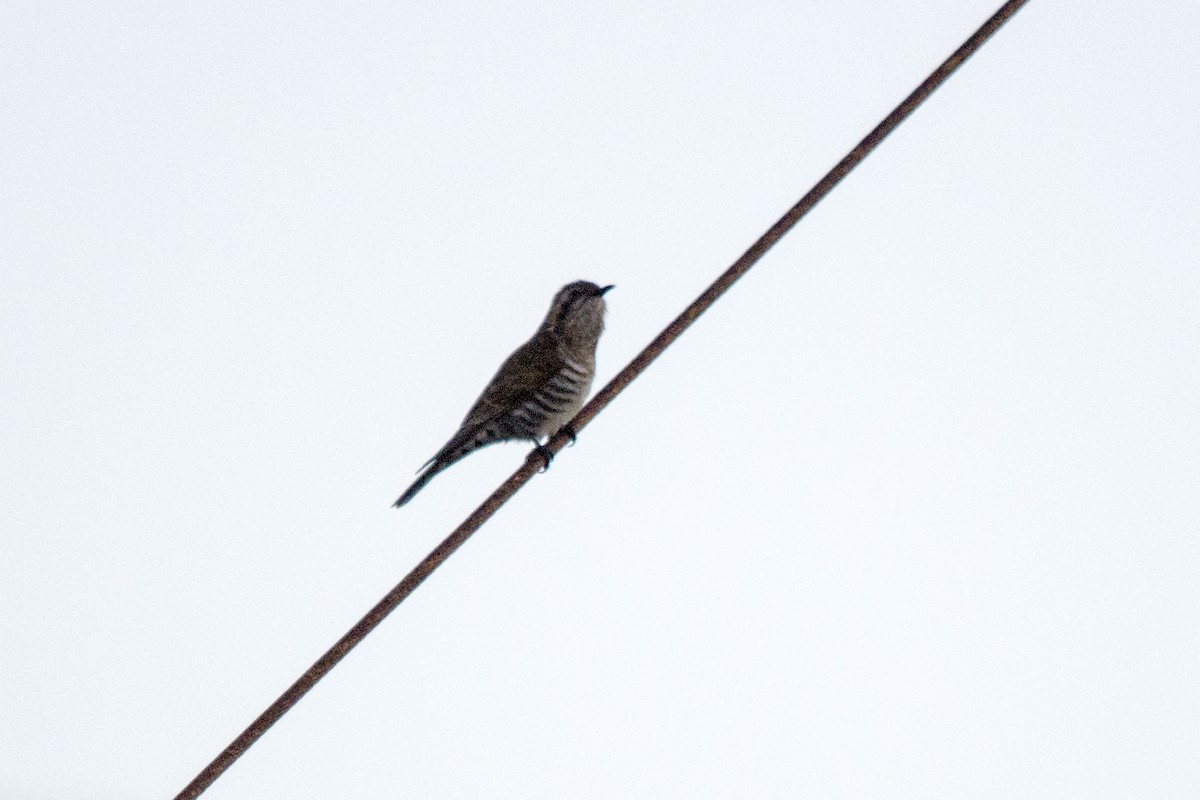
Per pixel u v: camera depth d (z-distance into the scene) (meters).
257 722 10.08
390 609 10.64
